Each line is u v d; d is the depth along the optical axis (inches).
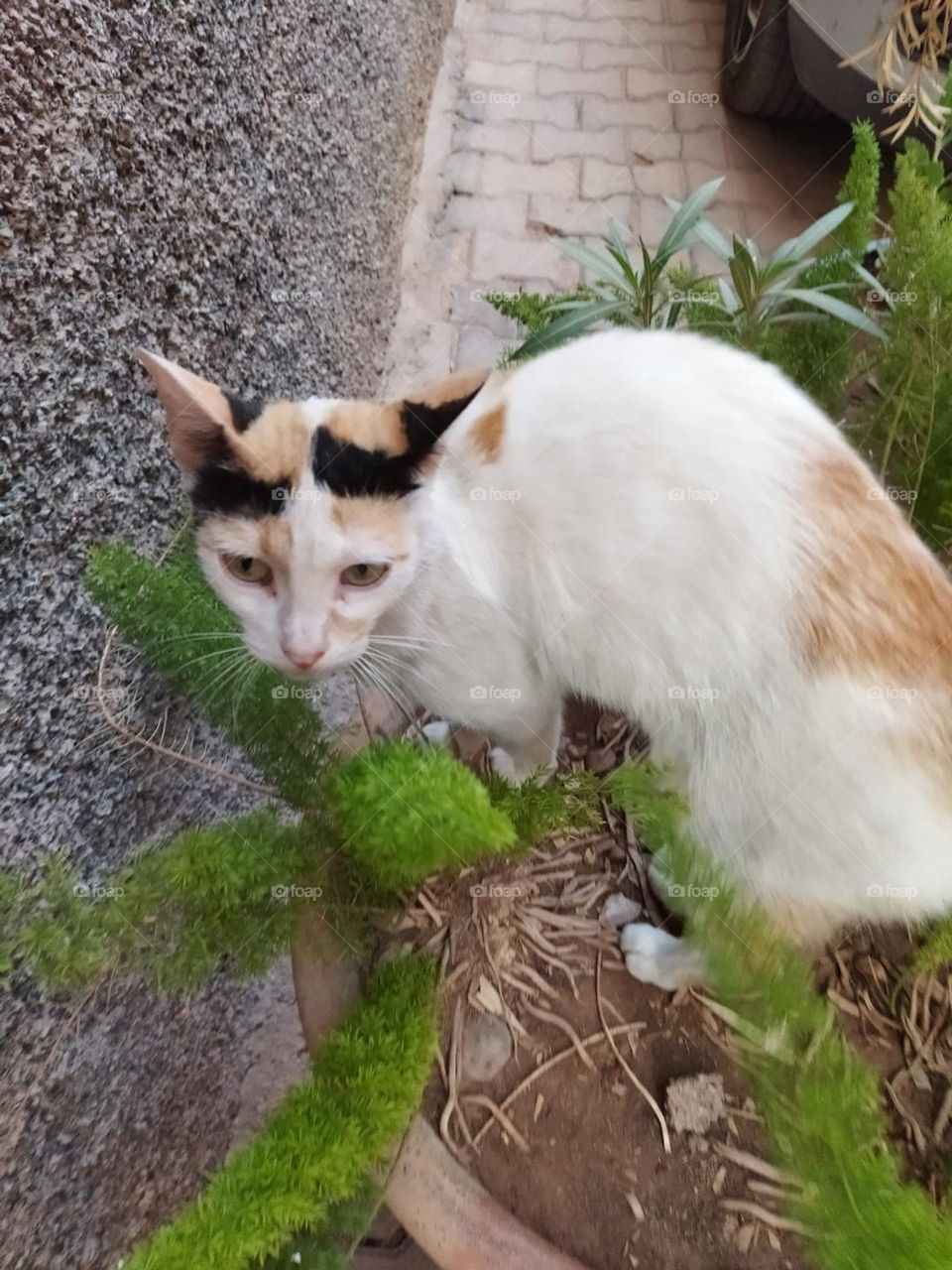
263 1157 10.8
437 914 14.7
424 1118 13.1
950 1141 13.0
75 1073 13.7
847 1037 14.0
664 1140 13.2
